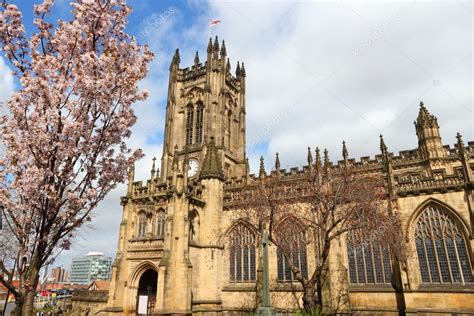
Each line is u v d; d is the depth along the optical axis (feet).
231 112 333.83
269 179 203.00
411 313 147.95
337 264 170.09
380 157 233.55
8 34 70.64
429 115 229.04
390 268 167.22
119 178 81.51
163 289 169.68
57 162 70.54
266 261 96.58
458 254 152.05
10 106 67.82
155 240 192.03
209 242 203.41
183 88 327.06
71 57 74.59
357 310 164.25
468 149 218.18
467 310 140.56
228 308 193.47
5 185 68.64
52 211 69.21
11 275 65.21
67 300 282.15
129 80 80.43
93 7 76.13
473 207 150.51
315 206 155.63
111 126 78.84
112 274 193.16
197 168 279.28
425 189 161.99
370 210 146.10
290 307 177.99
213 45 320.50
